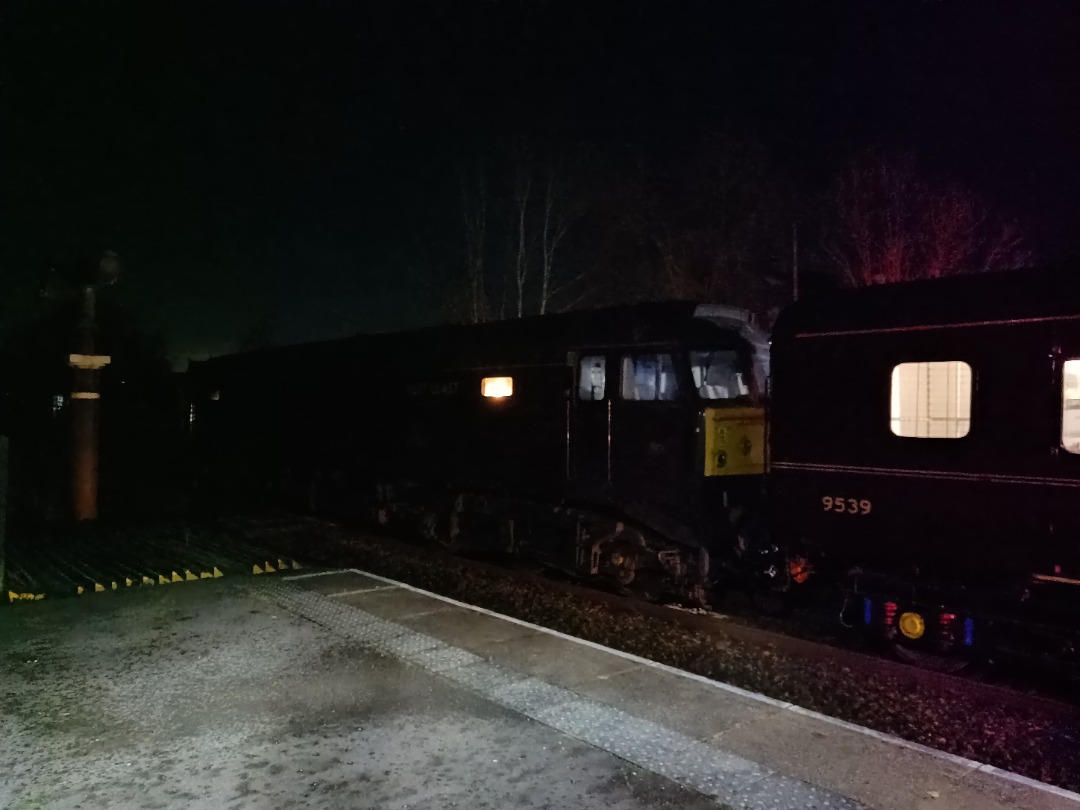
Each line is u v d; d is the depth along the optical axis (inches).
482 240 954.1
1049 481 256.1
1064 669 254.8
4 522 315.9
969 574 278.1
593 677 227.1
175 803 156.9
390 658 242.1
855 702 253.6
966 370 278.1
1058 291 257.9
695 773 170.2
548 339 423.5
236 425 765.3
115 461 992.9
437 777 168.2
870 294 306.8
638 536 381.7
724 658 296.8
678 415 364.8
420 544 517.0
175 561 391.5
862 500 302.0
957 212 871.1
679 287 924.0
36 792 160.9
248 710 202.7
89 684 219.9
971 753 219.1
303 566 388.2
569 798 159.8
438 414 491.8
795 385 322.3
